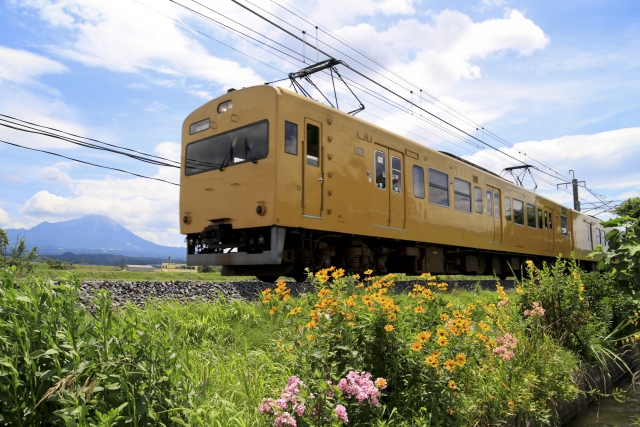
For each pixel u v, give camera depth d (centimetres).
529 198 1798
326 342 312
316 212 874
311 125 885
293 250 871
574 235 2236
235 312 536
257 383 322
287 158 829
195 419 240
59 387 212
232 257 884
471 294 898
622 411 492
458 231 1315
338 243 1013
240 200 862
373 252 1088
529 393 391
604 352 579
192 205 963
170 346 272
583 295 606
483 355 400
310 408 250
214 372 333
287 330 391
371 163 1016
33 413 209
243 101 890
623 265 585
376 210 1016
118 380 232
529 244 1759
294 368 303
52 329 234
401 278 1309
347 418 252
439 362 321
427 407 307
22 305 233
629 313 662
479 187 1452
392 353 317
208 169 934
